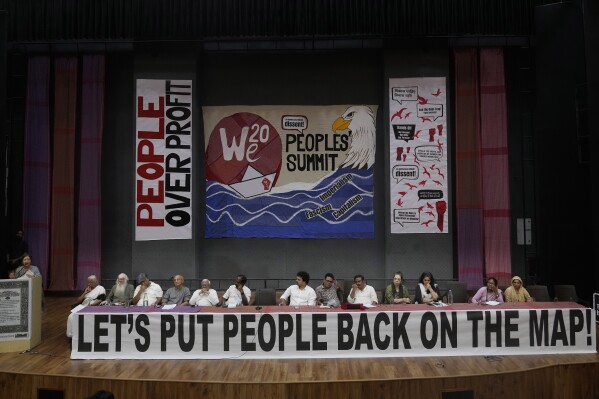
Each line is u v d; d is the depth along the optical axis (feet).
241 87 40.88
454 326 22.66
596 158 31.86
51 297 39.14
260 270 40.68
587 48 32.37
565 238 34.06
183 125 39.55
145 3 38.65
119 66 41.06
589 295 32.63
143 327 22.35
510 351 22.72
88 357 22.29
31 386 20.20
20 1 39.22
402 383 19.70
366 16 38.70
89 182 40.09
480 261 39.32
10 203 40.88
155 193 39.24
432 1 38.63
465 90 39.78
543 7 35.58
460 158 39.70
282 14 38.70
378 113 40.75
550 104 35.14
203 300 26.05
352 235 40.24
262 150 40.55
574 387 21.39
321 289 26.55
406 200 39.19
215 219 40.55
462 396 19.93
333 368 21.09
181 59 39.63
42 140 40.37
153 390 19.63
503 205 39.40
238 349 22.36
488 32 38.70
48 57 40.42
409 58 39.47
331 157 40.47
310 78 40.88
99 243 39.96
